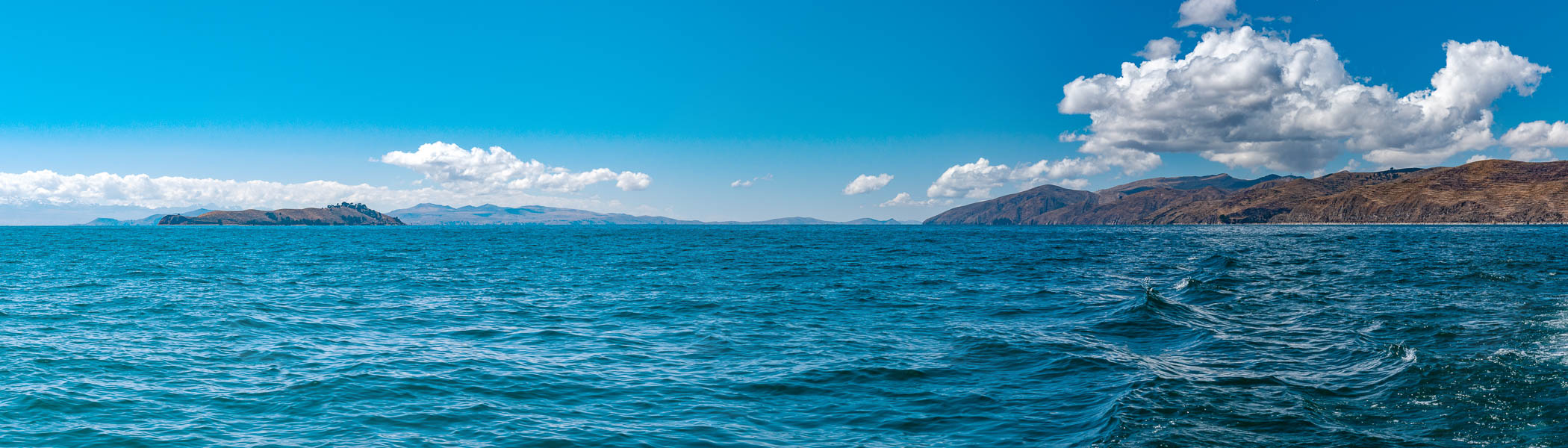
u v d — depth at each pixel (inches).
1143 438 465.4
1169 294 1286.9
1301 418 503.8
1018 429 508.4
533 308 1171.9
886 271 1964.8
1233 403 542.0
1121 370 667.4
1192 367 681.6
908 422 532.7
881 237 6181.1
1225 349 770.2
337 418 537.6
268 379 651.5
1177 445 452.4
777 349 799.7
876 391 616.1
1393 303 1130.7
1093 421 514.3
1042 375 661.9
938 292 1401.3
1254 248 3563.0
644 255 2918.3
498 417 544.4
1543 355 665.6
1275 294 1266.0
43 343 816.3
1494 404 518.3
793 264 2274.9
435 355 770.2
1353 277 1627.7
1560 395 530.3
